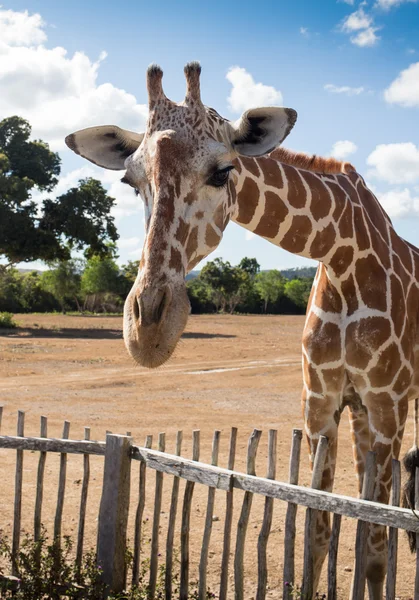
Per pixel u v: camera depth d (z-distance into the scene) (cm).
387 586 285
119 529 373
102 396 1173
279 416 1005
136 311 282
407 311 393
